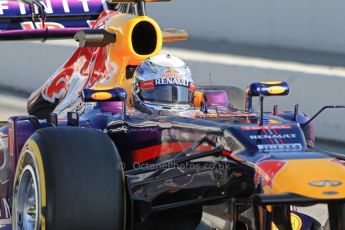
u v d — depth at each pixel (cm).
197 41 5075
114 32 2216
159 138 1912
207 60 4131
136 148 1980
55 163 1688
